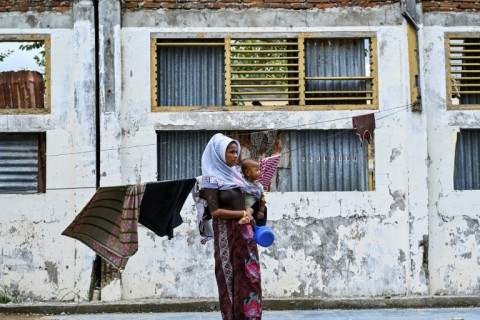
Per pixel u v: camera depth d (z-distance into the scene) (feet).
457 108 41.45
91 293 39.19
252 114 40.29
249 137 40.75
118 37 39.96
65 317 35.96
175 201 22.76
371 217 40.50
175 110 40.22
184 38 40.50
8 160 40.42
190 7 40.55
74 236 23.18
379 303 38.68
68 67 40.27
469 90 42.04
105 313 37.35
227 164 22.62
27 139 40.60
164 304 37.86
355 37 41.11
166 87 40.78
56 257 39.47
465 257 40.93
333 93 41.14
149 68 40.22
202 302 38.06
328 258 40.24
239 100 40.83
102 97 39.65
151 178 39.88
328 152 41.16
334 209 40.42
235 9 40.68
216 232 22.47
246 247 22.25
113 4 40.01
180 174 40.65
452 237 40.96
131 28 40.32
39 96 40.65
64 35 40.32
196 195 23.49
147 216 22.77
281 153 41.06
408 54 40.68
